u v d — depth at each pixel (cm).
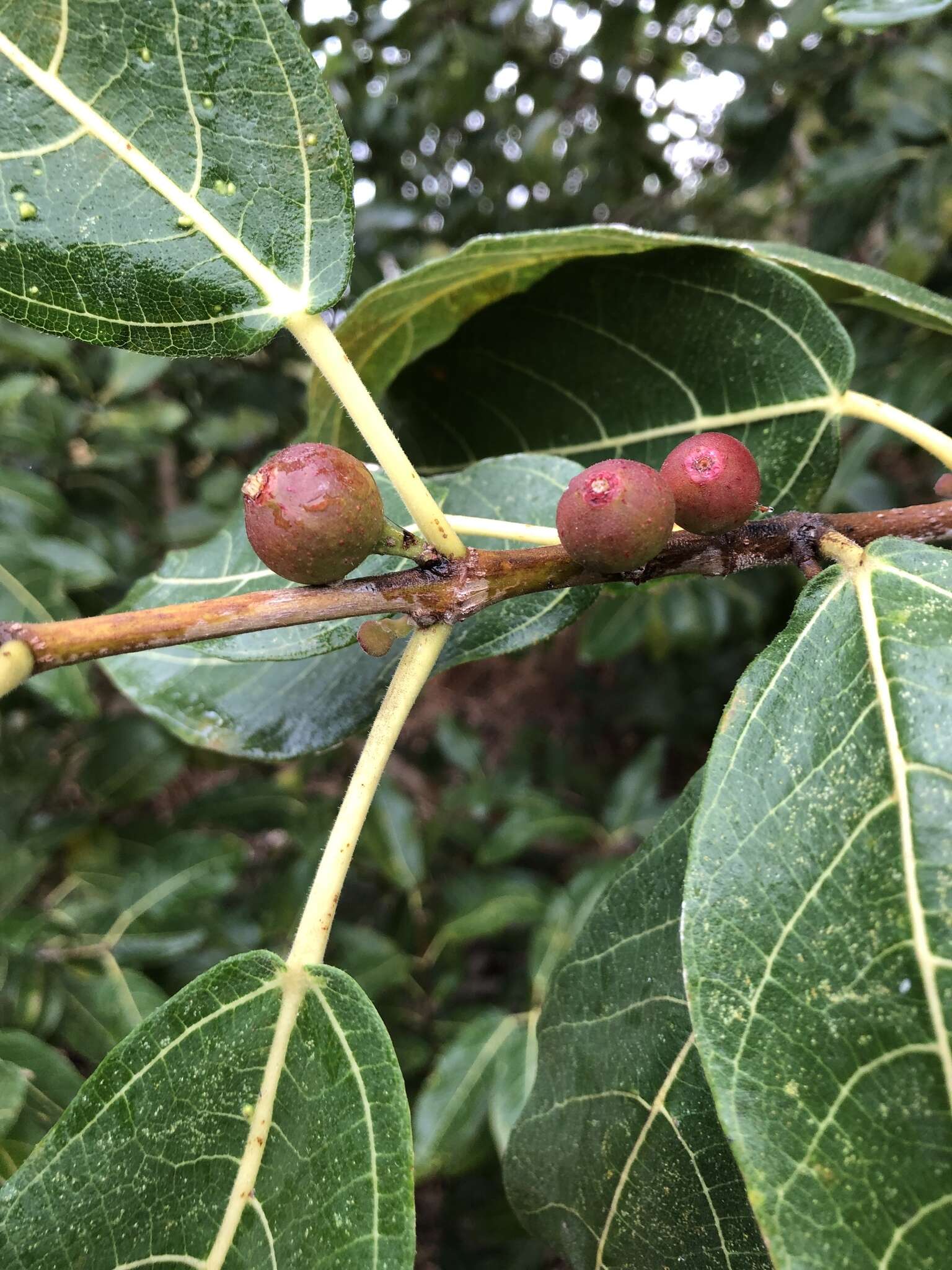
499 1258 44
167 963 40
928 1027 10
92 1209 11
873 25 16
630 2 52
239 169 13
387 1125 11
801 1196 9
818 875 11
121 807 43
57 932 35
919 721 11
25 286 13
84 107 13
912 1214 9
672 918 14
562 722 82
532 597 17
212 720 19
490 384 21
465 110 58
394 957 43
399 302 19
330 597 12
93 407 44
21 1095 26
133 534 49
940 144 37
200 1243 11
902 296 17
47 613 33
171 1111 12
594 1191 14
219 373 51
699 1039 10
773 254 18
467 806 51
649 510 12
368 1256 11
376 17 56
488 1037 36
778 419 18
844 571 13
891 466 59
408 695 13
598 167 65
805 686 12
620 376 20
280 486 12
